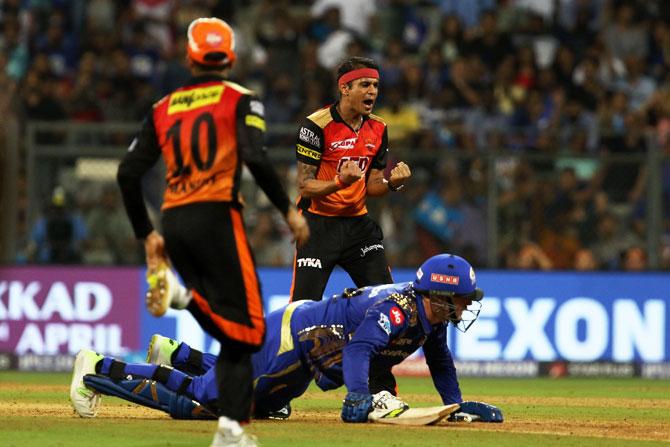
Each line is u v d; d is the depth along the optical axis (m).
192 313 17.83
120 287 47.16
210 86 18.11
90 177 47.06
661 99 60.91
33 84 55.22
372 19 64.56
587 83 61.50
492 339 47.97
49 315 46.91
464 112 57.75
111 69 59.22
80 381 22.52
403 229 47.94
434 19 66.50
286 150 47.41
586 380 46.16
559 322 48.41
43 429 20.42
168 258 18.38
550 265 48.53
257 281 18.06
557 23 66.38
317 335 21.72
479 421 23.14
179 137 17.95
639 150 49.38
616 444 19.59
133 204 18.36
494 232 48.00
